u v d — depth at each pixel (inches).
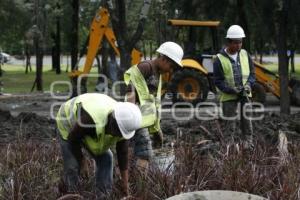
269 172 243.9
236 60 318.7
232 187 224.2
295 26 583.8
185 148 274.4
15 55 2215.8
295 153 284.0
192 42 719.1
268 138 347.9
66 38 1396.4
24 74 1471.5
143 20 384.2
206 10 778.2
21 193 222.7
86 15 1119.6
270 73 704.4
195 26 717.3
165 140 361.4
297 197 213.0
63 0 991.6
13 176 237.5
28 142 319.9
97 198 220.1
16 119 450.3
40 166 261.1
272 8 589.3
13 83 1174.3
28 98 789.2
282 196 213.0
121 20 386.0
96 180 226.1
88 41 713.6
